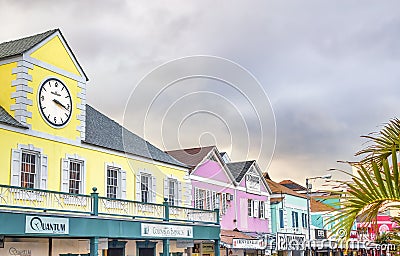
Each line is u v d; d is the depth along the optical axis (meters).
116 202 17.34
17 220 13.25
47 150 16.52
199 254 24.30
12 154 15.20
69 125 17.53
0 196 13.38
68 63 17.70
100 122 20.47
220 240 23.22
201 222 21.30
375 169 3.99
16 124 15.38
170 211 19.94
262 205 31.42
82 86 18.27
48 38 16.83
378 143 4.52
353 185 4.03
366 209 4.05
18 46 16.64
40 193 14.54
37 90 16.34
